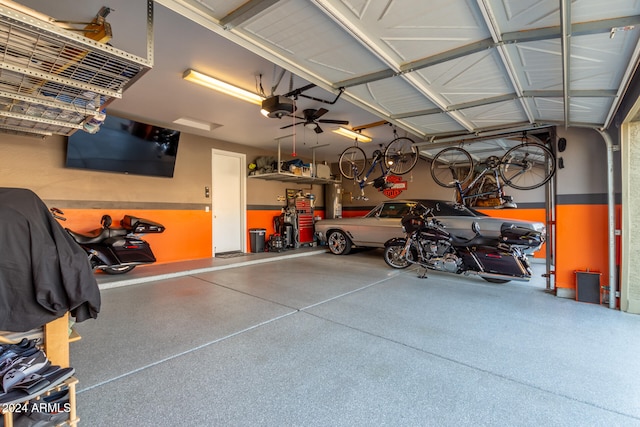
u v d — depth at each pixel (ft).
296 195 28.02
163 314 10.96
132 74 7.39
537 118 13.21
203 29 8.87
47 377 4.45
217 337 9.05
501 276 14.16
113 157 16.69
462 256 14.99
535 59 8.07
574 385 6.63
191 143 21.01
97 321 10.27
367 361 7.64
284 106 12.26
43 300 4.69
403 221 16.92
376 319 10.53
